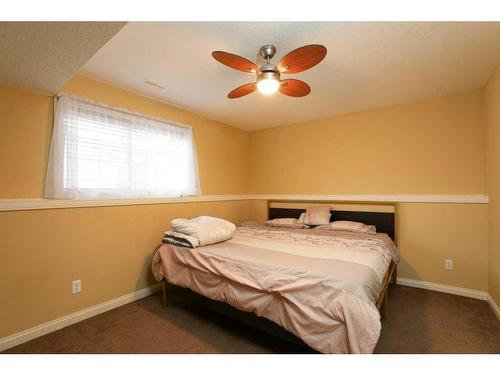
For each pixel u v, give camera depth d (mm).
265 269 1765
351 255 2023
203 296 2195
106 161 2461
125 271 2602
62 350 1804
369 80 2488
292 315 1552
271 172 4301
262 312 1716
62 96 2154
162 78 2436
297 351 1758
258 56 2029
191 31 1724
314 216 3514
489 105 2424
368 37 1794
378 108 3287
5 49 1464
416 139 3033
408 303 2537
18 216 1919
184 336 1974
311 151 3859
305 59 1632
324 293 1487
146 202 2789
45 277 2045
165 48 1928
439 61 2119
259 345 1843
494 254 2377
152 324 2166
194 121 3479
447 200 2826
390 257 2486
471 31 1721
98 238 2389
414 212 3029
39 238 2020
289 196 4062
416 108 3037
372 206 3318
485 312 2332
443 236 2857
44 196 2062
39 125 2055
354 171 3461
